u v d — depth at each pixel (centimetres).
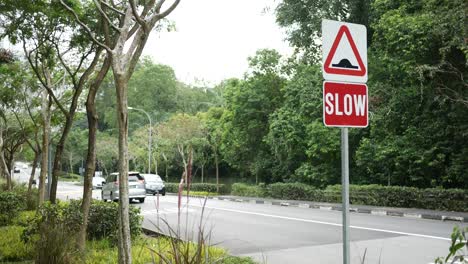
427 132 1828
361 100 400
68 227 757
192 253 509
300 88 2456
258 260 845
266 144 2984
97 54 1050
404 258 863
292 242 1083
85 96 1784
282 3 2395
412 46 1570
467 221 1441
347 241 366
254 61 2953
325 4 2203
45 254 630
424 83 1712
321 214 1744
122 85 509
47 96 1531
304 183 2616
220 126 3641
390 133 1956
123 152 494
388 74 2023
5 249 797
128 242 484
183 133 3722
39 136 2675
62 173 7219
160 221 1507
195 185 3662
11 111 2008
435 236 1124
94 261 720
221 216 1678
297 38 2353
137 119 5806
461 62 1597
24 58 1595
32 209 1530
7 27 1077
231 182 4084
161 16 568
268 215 1709
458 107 1659
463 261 324
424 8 1634
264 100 2938
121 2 959
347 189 373
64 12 1009
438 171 1898
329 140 2256
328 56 390
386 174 2141
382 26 1739
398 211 1688
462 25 1424
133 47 542
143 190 2442
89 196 816
